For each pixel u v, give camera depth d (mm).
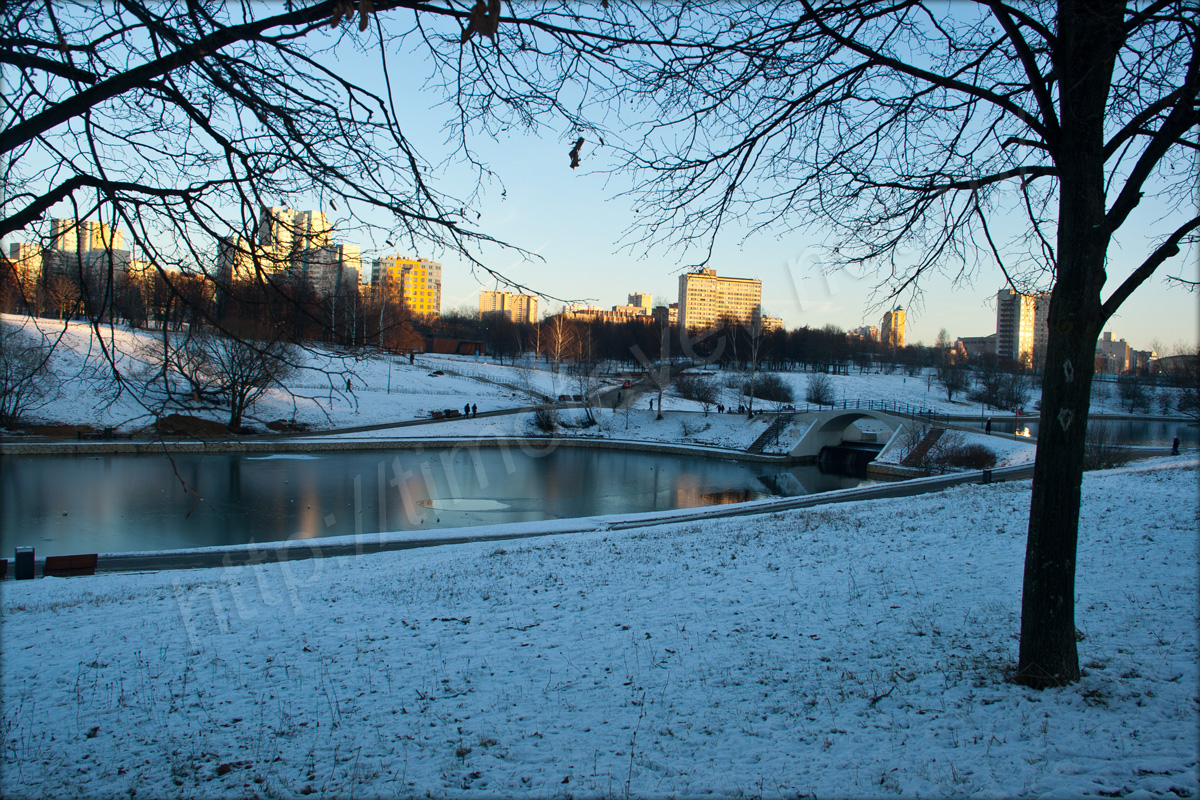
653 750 5488
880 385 65875
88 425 36531
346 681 7438
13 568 16828
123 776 5254
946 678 6516
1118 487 19391
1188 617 7797
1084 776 4469
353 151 4238
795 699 6379
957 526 15430
